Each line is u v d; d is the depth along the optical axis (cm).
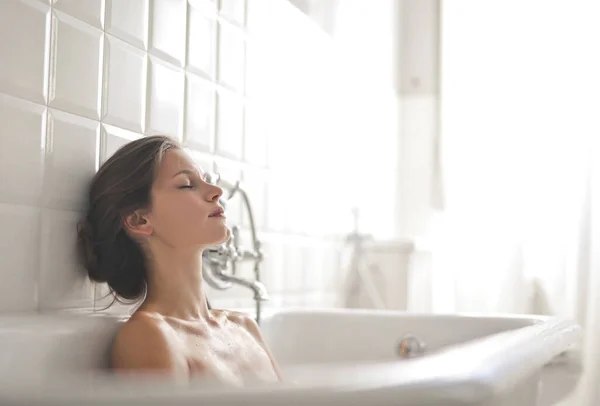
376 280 261
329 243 235
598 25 229
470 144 245
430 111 277
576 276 224
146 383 59
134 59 138
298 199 212
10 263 108
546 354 104
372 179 275
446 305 246
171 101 151
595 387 217
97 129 127
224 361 112
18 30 110
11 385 59
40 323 101
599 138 225
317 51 227
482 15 249
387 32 283
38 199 113
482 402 66
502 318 161
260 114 190
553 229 230
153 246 115
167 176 117
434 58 279
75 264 120
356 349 172
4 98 108
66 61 120
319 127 228
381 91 281
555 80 235
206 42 165
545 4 239
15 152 109
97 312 125
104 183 117
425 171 275
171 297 115
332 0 252
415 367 66
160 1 147
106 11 130
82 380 61
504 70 243
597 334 220
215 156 169
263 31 192
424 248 259
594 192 225
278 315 170
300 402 57
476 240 240
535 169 235
